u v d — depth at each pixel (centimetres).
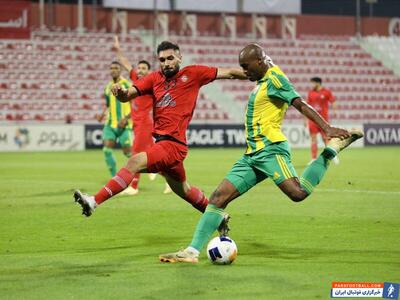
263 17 12325
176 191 2639
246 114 2403
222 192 2372
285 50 12038
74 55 10738
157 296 1908
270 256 2473
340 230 3028
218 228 2420
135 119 4300
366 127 10588
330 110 11388
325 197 4206
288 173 2344
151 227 3159
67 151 9125
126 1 11475
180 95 2519
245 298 1888
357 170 6144
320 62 12075
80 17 11244
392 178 5403
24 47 10538
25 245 2728
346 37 12744
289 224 3197
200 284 2042
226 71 2547
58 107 10200
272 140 2356
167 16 11812
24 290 1983
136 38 11375
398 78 12238
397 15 15200
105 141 4709
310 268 2262
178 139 2514
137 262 2369
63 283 2061
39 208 3753
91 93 10469
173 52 2494
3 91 10081
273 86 2319
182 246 2702
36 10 11262
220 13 12250
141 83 2556
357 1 12719
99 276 2150
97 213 3572
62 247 2684
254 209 3691
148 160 2455
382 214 3497
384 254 2502
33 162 7106
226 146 9938
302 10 14875
